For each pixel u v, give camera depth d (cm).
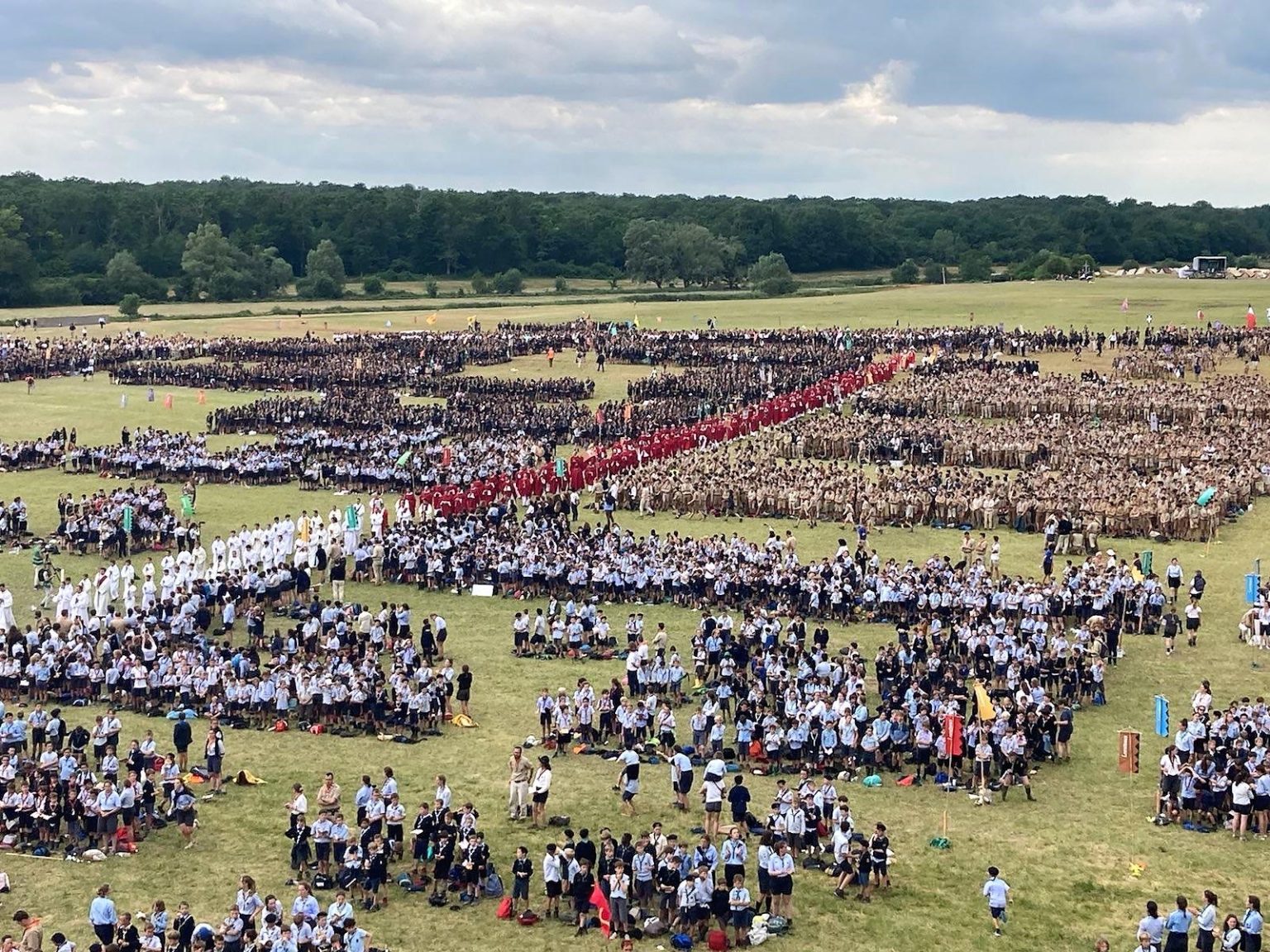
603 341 17612
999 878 4066
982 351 16100
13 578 7862
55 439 11312
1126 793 4972
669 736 5281
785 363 15300
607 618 7019
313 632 6244
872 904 4147
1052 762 5250
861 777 5116
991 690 5759
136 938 3719
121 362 16825
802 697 5306
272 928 3688
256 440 11950
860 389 13625
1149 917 3747
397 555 7719
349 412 12425
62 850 4534
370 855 4184
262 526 8994
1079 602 6725
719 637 6097
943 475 9781
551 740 5366
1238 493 9269
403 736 5491
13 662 5869
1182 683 6059
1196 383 13462
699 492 9356
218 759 4934
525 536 7894
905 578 6938
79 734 5084
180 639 6322
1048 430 10962
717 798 4512
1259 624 6544
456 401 13338
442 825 4272
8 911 4097
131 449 10800
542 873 4328
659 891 4072
